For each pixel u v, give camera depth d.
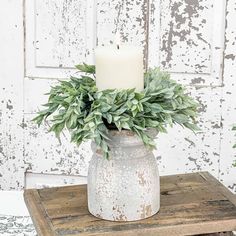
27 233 1.21
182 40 1.47
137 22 1.48
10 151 1.59
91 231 0.99
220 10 1.44
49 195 1.15
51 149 1.58
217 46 1.46
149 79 1.08
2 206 1.33
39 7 1.50
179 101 1.03
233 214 1.04
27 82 1.55
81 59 1.52
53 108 1.03
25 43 1.53
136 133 1.00
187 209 1.07
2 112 1.57
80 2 1.49
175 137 1.52
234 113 1.49
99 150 1.03
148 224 1.01
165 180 1.22
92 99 0.98
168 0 1.46
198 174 1.25
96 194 1.04
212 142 1.51
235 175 1.52
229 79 1.47
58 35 1.51
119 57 1.00
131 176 1.02
